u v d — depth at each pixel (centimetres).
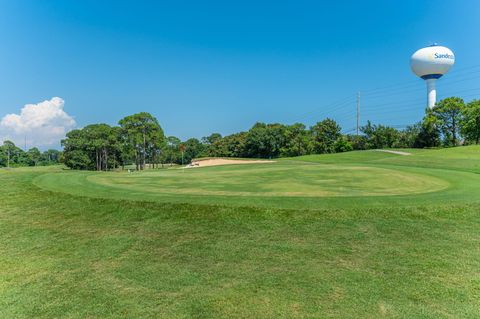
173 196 1048
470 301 478
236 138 9169
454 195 1078
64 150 7962
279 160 5044
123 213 902
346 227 782
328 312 452
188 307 468
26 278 566
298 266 593
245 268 589
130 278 558
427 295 494
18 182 1334
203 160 5816
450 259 617
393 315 445
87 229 809
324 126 7675
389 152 5662
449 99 7000
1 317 452
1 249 699
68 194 1102
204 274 568
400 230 766
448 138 7138
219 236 741
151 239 735
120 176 1786
